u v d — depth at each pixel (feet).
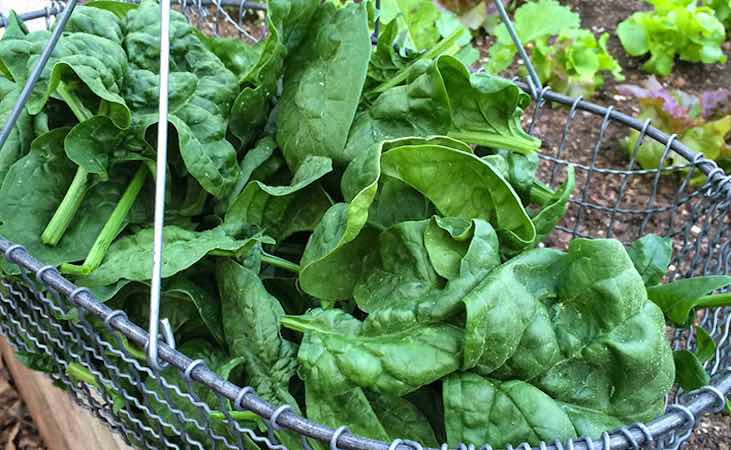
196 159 2.34
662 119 4.33
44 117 2.40
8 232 2.30
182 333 2.37
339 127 2.38
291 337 2.33
